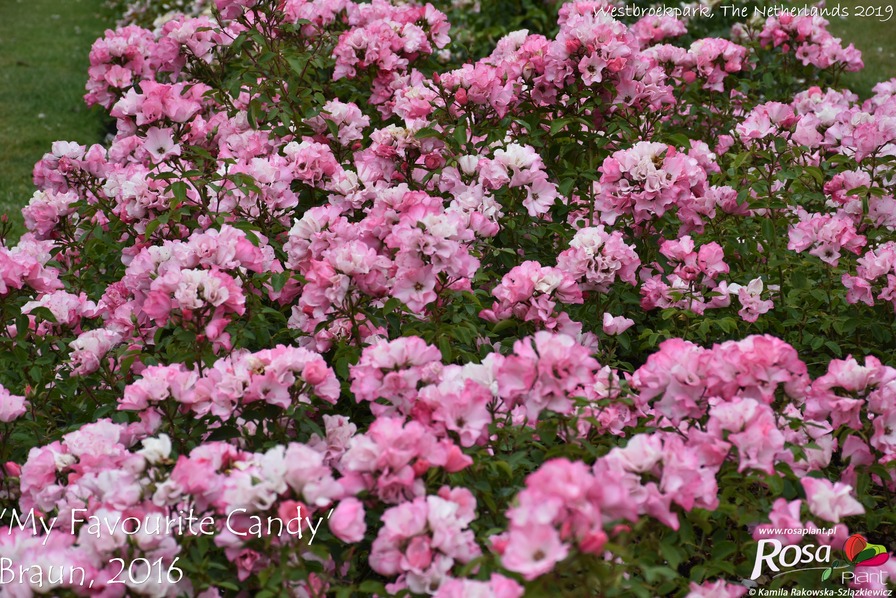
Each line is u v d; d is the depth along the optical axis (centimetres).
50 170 409
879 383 256
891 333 335
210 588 224
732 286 340
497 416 274
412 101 400
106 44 486
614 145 417
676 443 216
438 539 201
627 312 361
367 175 367
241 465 221
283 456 229
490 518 241
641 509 208
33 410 303
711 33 761
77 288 381
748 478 232
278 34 472
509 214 364
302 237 318
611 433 273
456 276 298
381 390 245
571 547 170
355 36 459
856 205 371
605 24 399
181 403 258
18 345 309
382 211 316
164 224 347
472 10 761
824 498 218
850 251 367
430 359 249
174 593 212
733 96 555
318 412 284
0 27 1272
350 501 207
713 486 216
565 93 412
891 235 371
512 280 297
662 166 339
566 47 391
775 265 353
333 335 310
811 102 510
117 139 431
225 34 457
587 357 236
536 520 165
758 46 612
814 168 369
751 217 395
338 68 467
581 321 340
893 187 398
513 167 350
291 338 331
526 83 413
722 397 244
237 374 251
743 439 225
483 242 349
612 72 398
